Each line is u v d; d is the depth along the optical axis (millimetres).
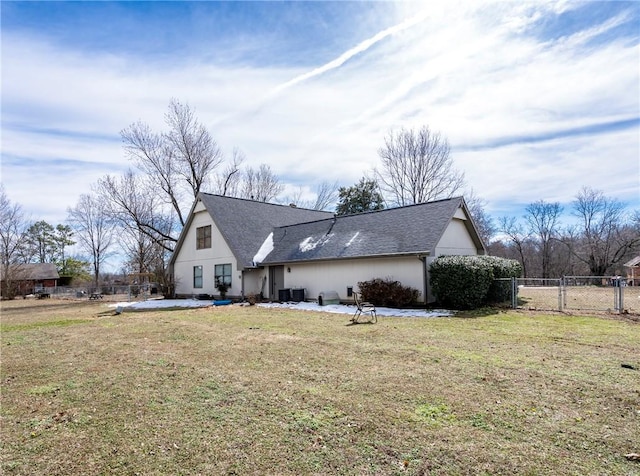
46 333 11164
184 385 5641
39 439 3971
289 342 8641
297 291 18297
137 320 13633
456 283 13555
